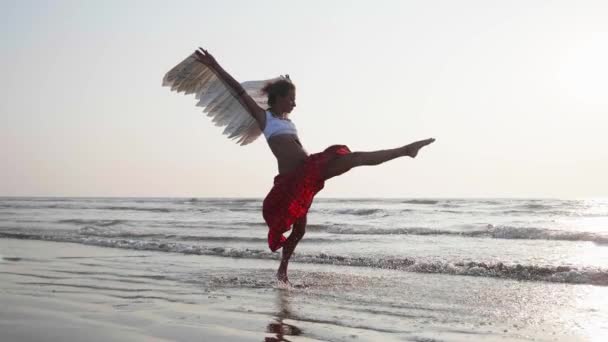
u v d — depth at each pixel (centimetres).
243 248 1052
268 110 545
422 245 1092
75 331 370
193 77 569
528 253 929
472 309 471
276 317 432
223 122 575
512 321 424
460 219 2197
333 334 379
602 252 940
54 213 3212
